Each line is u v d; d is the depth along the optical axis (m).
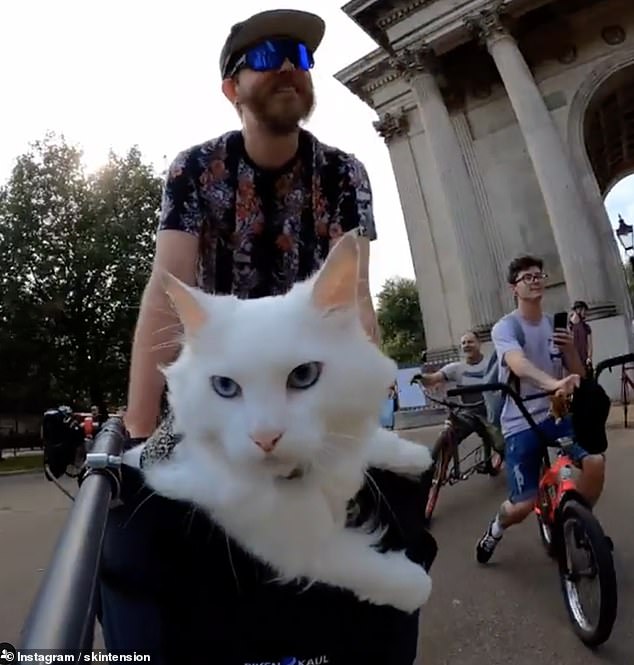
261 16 1.11
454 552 3.27
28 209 18.47
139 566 0.72
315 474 0.71
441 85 13.19
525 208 12.31
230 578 0.70
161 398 1.04
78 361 18.64
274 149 1.17
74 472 1.11
